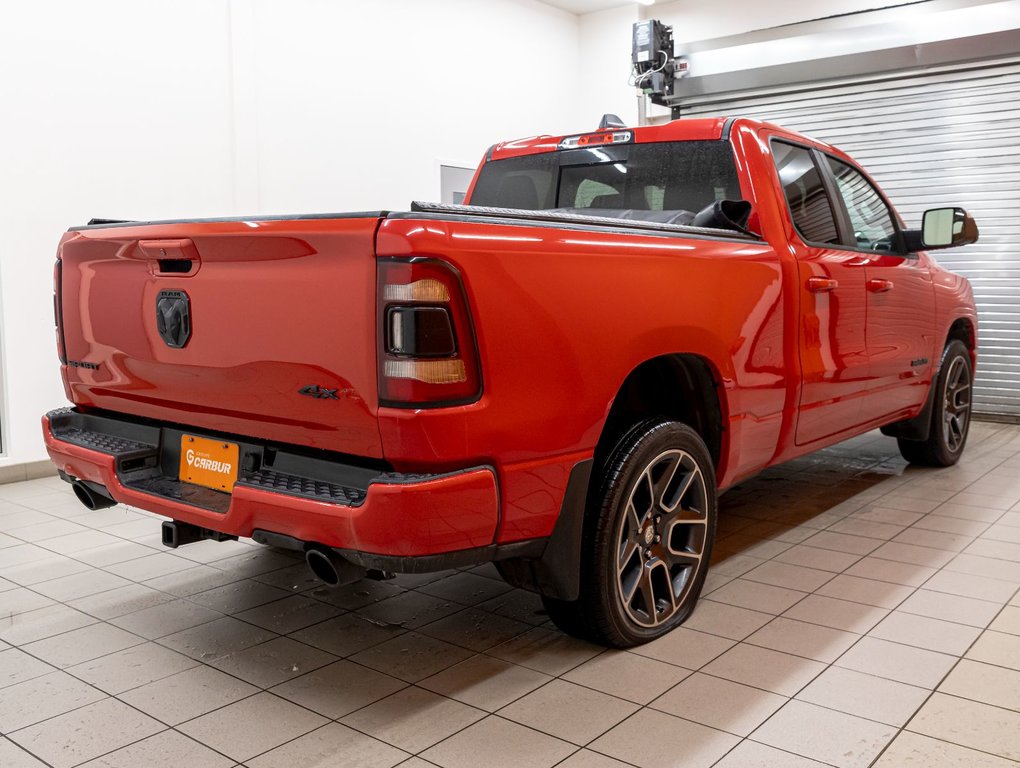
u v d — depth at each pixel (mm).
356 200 6969
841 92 7805
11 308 4961
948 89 7289
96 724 2150
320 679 2400
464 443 1954
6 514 4258
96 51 5227
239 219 2143
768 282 2971
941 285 4598
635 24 8336
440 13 7551
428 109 7527
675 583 2742
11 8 4832
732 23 8250
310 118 6547
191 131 5770
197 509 2299
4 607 2979
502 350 2008
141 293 2465
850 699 2254
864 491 4602
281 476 2205
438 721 2148
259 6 6109
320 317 2006
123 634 2734
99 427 2816
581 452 2254
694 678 2377
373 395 1938
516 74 8414
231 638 2697
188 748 2029
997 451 5754
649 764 1942
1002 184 7133
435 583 3207
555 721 2143
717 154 3299
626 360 2350
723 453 2865
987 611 2879
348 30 6766
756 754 1983
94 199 5285
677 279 2531
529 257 2070
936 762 1948
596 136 3646
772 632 2703
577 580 2334
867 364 3744
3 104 4840
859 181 4043
